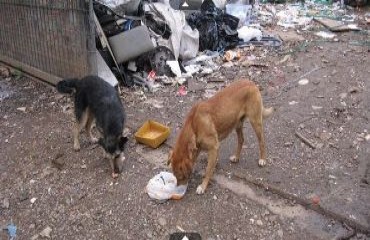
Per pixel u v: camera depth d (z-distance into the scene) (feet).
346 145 6.84
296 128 7.45
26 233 5.20
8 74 10.75
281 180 5.95
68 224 5.31
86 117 6.72
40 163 6.65
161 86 9.59
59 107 8.64
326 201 5.44
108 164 6.56
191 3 13.05
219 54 11.60
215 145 5.53
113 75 9.09
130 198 5.71
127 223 5.27
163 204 5.55
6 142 7.30
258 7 17.39
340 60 10.90
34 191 5.96
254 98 5.84
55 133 7.55
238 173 6.13
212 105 5.49
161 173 5.95
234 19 12.48
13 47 10.64
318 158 6.50
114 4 10.09
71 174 6.33
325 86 9.23
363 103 8.32
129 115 8.20
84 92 6.59
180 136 5.43
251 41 12.63
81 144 7.14
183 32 10.82
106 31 9.52
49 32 9.23
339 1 18.92
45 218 5.43
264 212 5.33
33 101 9.03
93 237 5.08
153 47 9.80
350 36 13.39
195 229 5.11
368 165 6.24
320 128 7.41
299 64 10.71
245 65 10.75
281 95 8.91
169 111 8.36
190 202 5.57
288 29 14.53
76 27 8.48
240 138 6.25
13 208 5.64
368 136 7.06
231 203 5.52
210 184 5.92
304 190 5.70
